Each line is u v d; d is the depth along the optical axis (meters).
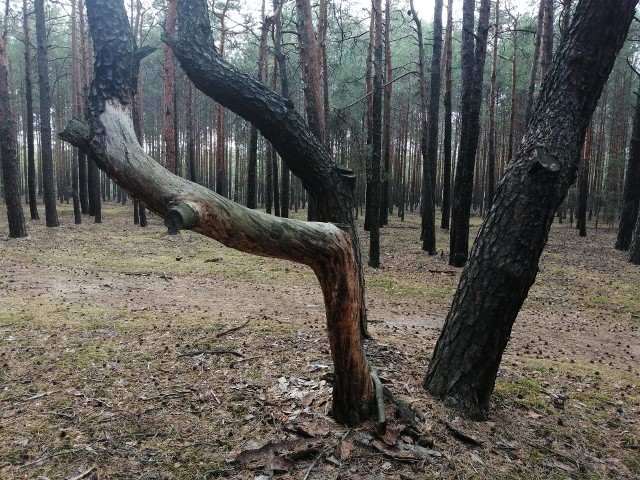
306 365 4.12
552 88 3.36
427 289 8.90
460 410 3.27
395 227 20.83
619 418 3.55
